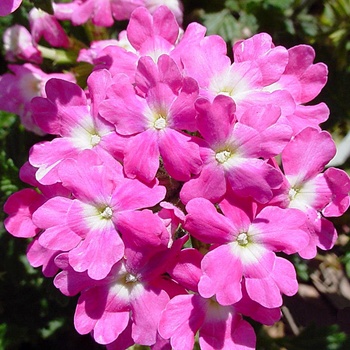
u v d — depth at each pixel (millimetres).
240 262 91
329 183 100
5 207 109
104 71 101
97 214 94
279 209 93
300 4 147
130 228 89
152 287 95
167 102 95
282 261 92
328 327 135
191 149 91
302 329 140
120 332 95
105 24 134
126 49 119
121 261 94
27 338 152
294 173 99
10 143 151
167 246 89
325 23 151
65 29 151
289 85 105
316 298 151
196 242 100
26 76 134
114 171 95
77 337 161
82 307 96
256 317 96
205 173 92
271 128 92
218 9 147
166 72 94
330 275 149
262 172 91
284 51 100
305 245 91
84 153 95
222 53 101
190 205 90
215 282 88
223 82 99
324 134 98
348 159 147
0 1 98
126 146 95
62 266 95
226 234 91
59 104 104
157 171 96
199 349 126
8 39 139
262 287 90
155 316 94
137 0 132
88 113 102
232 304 94
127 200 91
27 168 108
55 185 100
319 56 150
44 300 151
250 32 146
